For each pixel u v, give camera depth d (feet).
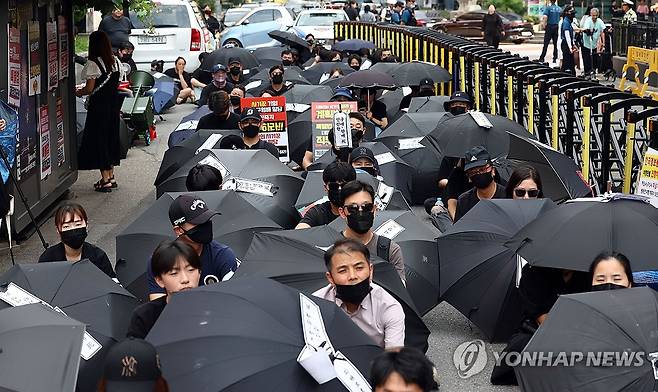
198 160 33.01
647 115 33.76
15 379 14.94
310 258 22.02
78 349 15.76
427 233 26.71
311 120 43.88
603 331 17.48
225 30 123.44
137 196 46.88
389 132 43.78
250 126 37.96
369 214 22.91
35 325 16.03
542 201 26.81
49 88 41.91
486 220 26.37
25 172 38.04
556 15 108.27
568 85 40.60
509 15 167.73
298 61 79.97
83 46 94.17
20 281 20.88
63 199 46.16
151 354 13.38
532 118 45.11
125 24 77.77
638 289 18.48
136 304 21.17
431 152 42.47
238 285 16.92
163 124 69.82
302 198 30.42
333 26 118.73
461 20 163.73
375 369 12.85
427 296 25.68
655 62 68.49
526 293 23.16
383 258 23.44
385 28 93.30
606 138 35.68
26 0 38.04
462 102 44.39
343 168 26.50
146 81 69.51
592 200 23.41
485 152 30.17
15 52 36.06
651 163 27.78
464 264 25.86
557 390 17.46
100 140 47.03
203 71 75.72
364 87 51.08
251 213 26.61
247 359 15.42
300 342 15.72
